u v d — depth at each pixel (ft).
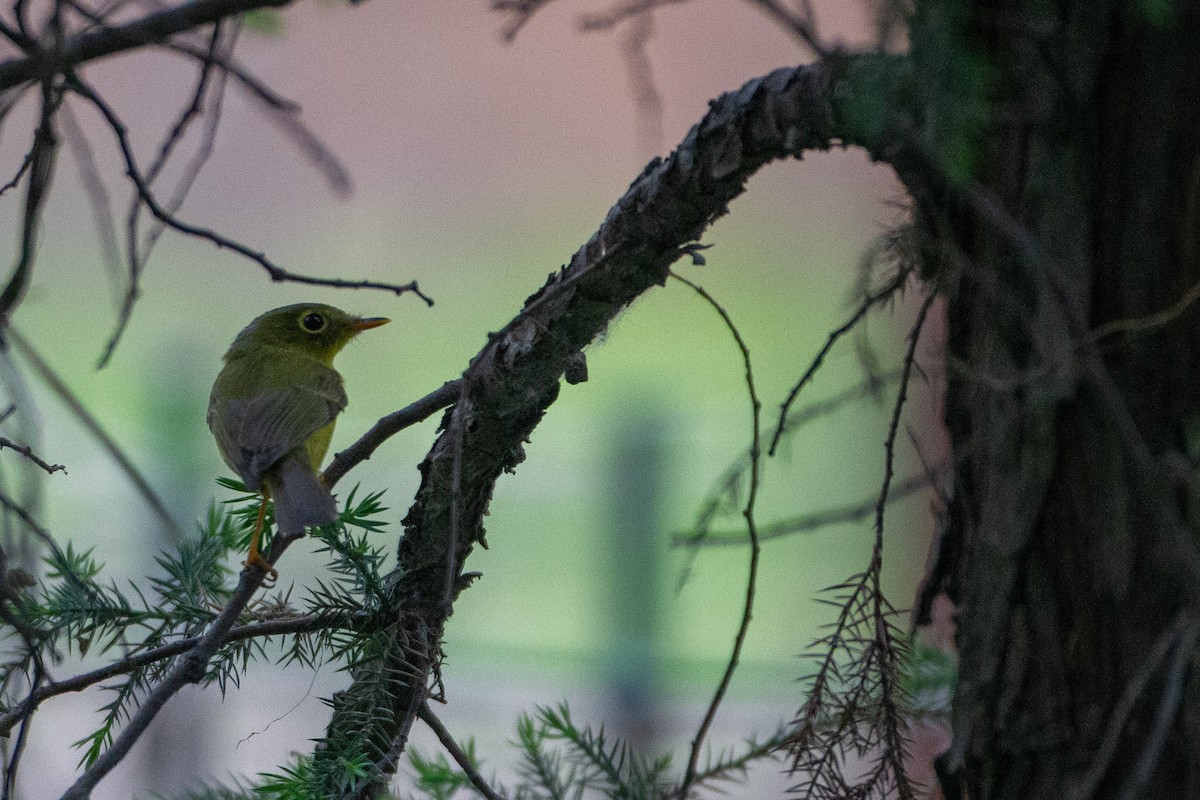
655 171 15.85
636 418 49.98
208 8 17.44
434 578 17.72
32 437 17.42
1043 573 14.10
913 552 45.39
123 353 78.69
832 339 15.85
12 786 15.03
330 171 19.88
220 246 17.39
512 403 16.89
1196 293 13.21
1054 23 13.44
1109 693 13.79
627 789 18.39
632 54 16.14
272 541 19.17
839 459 56.44
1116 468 13.64
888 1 12.79
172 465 47.60
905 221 15.92
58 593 17.44
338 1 21.36
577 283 16.26
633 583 48.16
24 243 16.76
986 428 14.51
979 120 13.05
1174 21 13.32
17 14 16.62
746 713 46.26
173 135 17.98
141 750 43.65
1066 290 13.03
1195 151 13.39
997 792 14.44
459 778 19.51
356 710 17.37
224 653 17.19
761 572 57.21
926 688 20.10
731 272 82.84
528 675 49.21
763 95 14.82
